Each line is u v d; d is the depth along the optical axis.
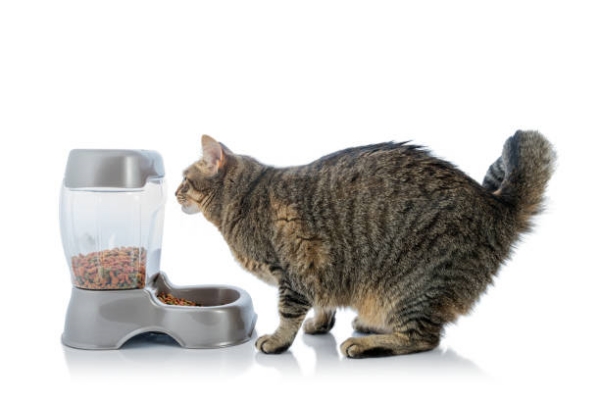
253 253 1.50
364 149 1.51
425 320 1.44
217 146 1.52
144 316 1.48
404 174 1.46
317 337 1.57
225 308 1.51
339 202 1.46
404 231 1.43
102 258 1.49
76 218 1.50
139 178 1.45
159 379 1.37
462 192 1.44
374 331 1.59
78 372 1.39
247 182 1.52
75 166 1.45
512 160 1.46
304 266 1.47
